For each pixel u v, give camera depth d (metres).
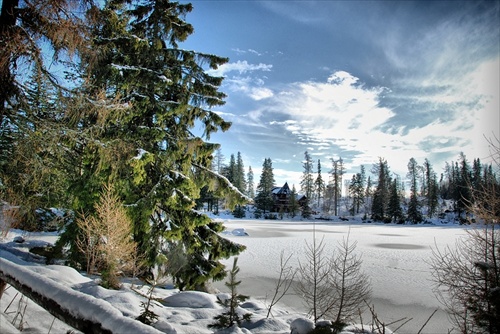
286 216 73.62
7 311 3.84
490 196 5.87
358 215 80.12
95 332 2.00
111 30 8.92
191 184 9.38
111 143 7.63
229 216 69.44
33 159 6.50
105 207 7.57
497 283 5.46
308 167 90.44
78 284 5.95
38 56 5.88
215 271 9.77
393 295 11.46
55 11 5.91
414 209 64.50
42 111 6.54
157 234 9.23
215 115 9.76
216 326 4.62
